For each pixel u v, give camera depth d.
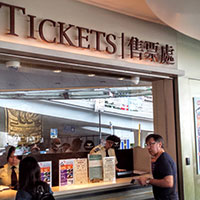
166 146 4.26
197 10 2.97
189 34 3.69
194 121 4.36
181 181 4.06
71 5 3.20
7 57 2.93
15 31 2.78
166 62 4.07
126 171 3.91
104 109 5.36
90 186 3.30
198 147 4.34
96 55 3.37
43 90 4.97
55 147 5.63
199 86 4.53
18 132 5.54
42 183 2.43
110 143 3.97
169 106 4.26
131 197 3.61
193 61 4.45
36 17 2.93
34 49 2.81
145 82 4.43
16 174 3.43
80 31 3.22
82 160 3.51
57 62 3.13
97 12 3.42
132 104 4.82
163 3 2.90
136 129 4.75
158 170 3.04
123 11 3.64
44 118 5.78
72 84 4.58
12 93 5.11
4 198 2.89
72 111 5.92
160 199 3.08
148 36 3.93
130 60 3.70
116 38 3.58
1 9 2.71
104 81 4.34
